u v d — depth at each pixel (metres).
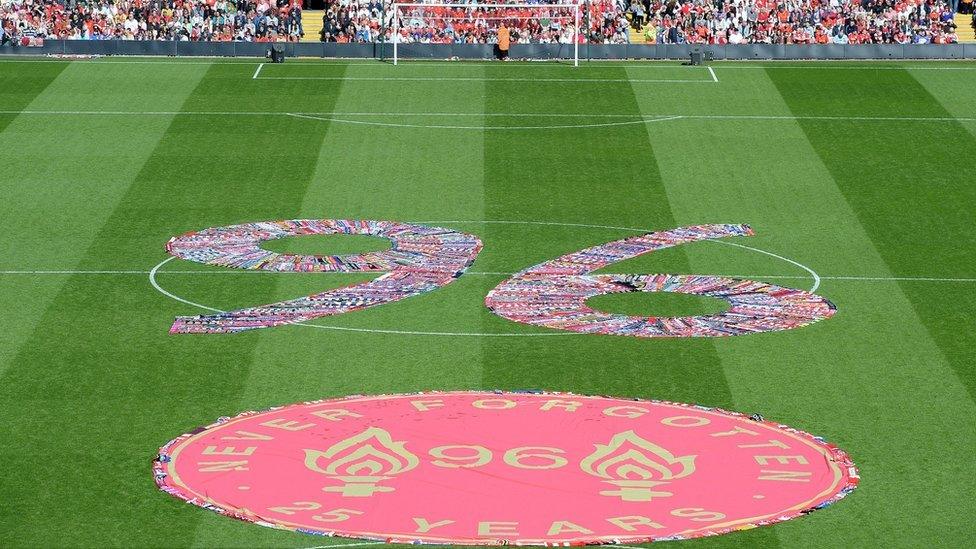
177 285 37.03
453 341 33.16
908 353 32.56
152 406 29.22
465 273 38.25
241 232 41.66
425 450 26.91
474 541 23.39
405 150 48.88
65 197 44.31
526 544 23.27
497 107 53.66
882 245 40.91
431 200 44.47
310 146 49.19
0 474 26.05
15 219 42.28
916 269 38.84
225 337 33.22
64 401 29.44
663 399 29.73
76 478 25.88
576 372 31.27
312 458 26.55
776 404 29.55
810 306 35.75
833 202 44.69
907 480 26.03
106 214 42.91
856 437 27.95
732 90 55.91
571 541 23.38
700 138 50.44
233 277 37.72
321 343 32.94
